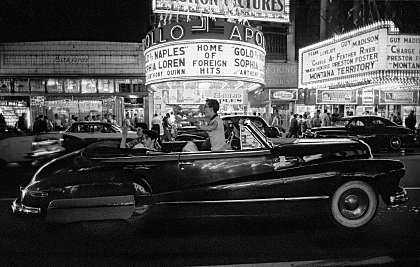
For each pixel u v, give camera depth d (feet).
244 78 40.70
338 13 69.67
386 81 43.62
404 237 15.11
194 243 14.78
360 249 13.83
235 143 19.49
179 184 15.90
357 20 68.28
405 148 50.70
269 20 43.60
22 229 16.89
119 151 16.55
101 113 56.34
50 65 55.01
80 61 55.42
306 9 69.87
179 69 39.47
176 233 16.02
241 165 16.07
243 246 14.34
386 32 41.47
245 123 16.99
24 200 15.69
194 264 12.71
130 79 56.29
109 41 55.52
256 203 15.93
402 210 19.16
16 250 14.35
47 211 15.31
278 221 17.49
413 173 29.81
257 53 42.11
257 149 16.21
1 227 17.19
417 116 64.08
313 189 15.90
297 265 12.44
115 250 14.20
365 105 62.75
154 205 15.75
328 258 13.02
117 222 16.71
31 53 54.65
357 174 15.81
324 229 16.25
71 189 15.48
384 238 15.01
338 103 62.18
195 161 15.94
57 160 17.13
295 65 62.90
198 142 21.97
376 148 45.91
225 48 39.24
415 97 62.80
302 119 57.11
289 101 62.85
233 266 12.46
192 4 38.58
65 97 55.83
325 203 16.03
